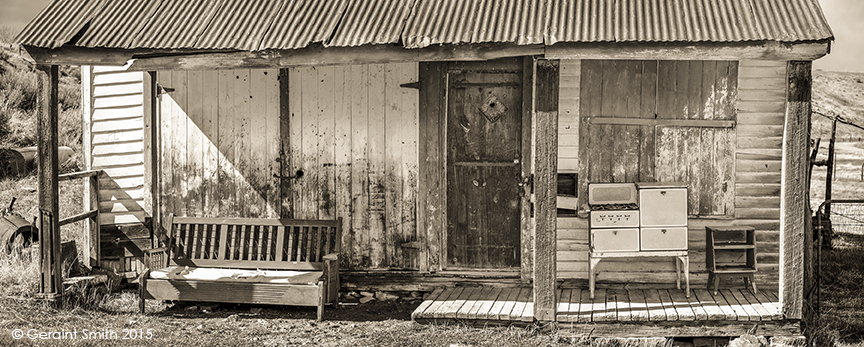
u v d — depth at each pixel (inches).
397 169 278.8
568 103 266.4
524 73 267.9
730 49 196.4
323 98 280.7
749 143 260.8
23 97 639.1
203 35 222.1
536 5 219.0
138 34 225.0
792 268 215.0
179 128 288.0
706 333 221.8
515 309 235.6
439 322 232.8
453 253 280.7
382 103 277.6
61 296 251.1
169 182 289.7
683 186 243.4
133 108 289.9
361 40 208.8
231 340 223.0
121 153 291.0
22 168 499.2
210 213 288.8
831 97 1160.8
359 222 282.2
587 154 267.1
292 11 231.0
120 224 291.9
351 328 238.7
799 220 212.5
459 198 279.0
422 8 224.7
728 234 262.8
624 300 244.7
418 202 278.4
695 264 264.8
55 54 228.5
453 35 206.1
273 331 234.7
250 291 251.6
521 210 272.1
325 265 252.7
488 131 274.7
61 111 641.6
